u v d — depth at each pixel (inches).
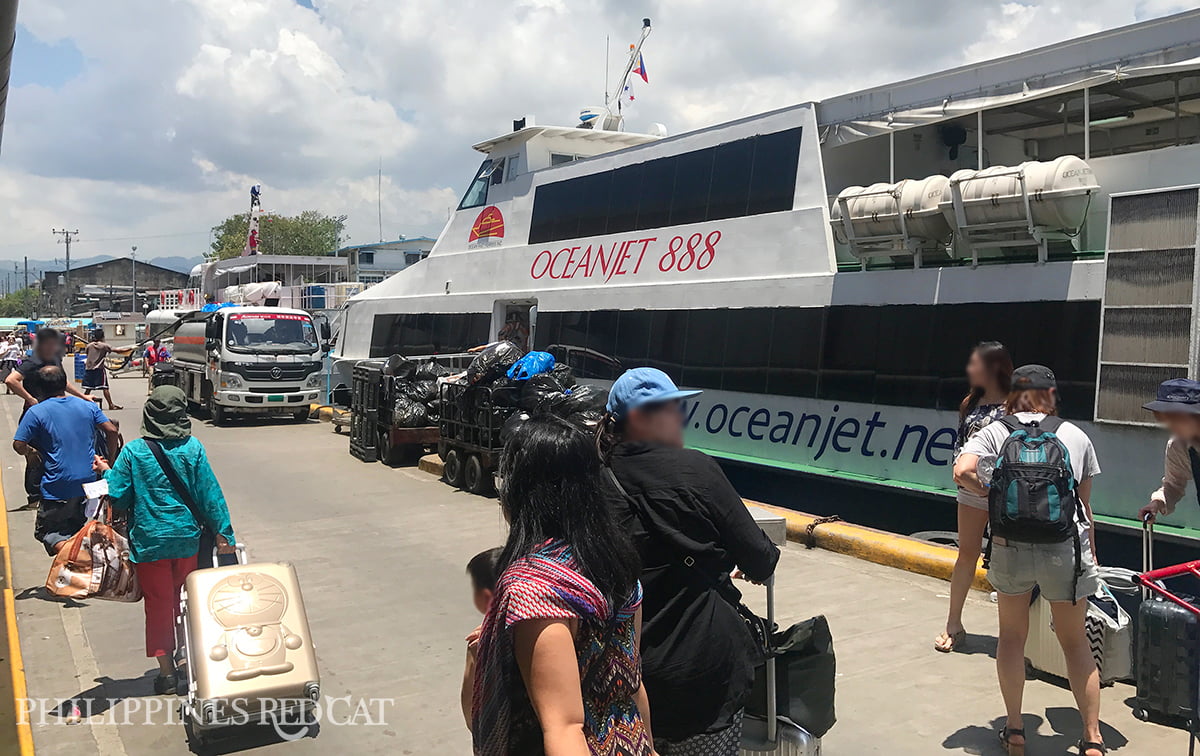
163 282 4097.0
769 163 407.5
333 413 769.6
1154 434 261.1
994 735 172.7
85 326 1991.9
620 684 87.3
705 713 108.7
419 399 536.4
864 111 370.3
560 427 90.0
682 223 450.3
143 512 193.9
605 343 487.5
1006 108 344.5
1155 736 169.6
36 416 263.3
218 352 757.9
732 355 414.3
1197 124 347.6
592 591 82.8
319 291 1122.0
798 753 127.6
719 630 109.7
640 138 603.8
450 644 235.9
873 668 209.6
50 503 265.7
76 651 233.6
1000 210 295.6
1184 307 253.3
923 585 276.7
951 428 325.1
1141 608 177.5
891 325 346.9
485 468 435.8
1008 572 154.6
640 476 111.3
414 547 342.3
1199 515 253.1
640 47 621.9
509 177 592.1
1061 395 289.4
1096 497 276.8
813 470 370.3
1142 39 279.9
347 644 236.4
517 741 82.2
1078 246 298.4
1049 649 197.0
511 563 86.1
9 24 232.5
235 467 540.4
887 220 336.2
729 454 411.5
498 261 587.8
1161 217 258.8
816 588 275.3
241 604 180.7
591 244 509.0
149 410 196.4
